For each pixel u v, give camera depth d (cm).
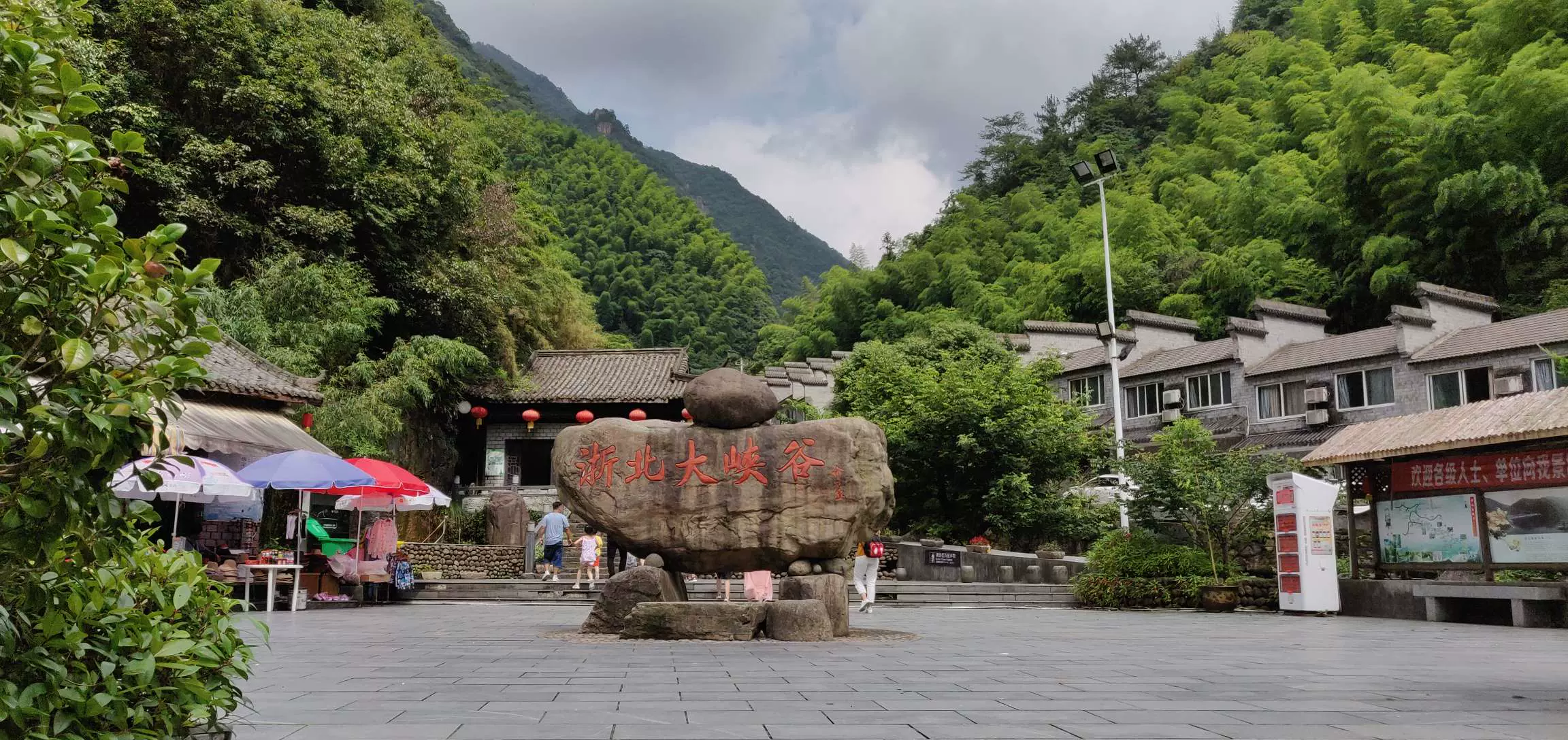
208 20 1988
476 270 2545
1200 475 1614
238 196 2083
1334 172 3353
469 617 1328
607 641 948
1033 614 1472
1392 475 1416
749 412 1039
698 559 1040
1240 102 5238
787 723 489
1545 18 3155
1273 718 510
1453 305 2530
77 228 320
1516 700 580
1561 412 1159
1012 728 477
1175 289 3750
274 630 1090
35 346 303
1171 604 1584
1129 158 5997
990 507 2341
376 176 2231
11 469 299
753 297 8025
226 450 1430
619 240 7950
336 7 2794
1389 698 588
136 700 345
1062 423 2406
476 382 2880
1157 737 456
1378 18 4738
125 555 343
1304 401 2636
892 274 5566
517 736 453
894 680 663
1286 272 3331
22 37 308
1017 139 7012
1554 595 1174
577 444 1052
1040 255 5053
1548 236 2680
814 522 1018
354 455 1989
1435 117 3131
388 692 599
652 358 3192
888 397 2769
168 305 327
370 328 2358
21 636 312
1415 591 1342
